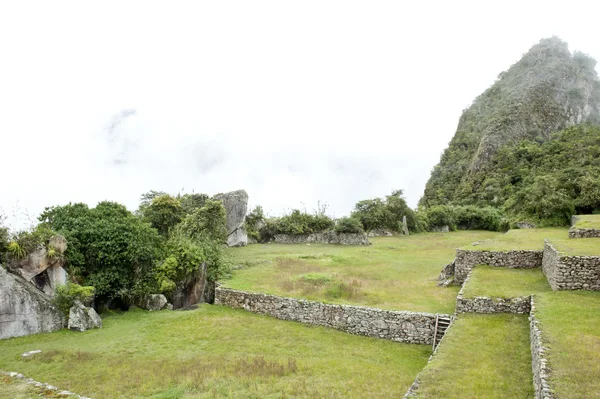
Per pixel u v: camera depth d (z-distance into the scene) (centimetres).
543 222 3800
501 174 7356
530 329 1204
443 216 5897
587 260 1446
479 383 901
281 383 1164
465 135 10188
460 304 1476
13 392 1023
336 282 2214
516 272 1883
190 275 2303
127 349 1523
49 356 1429
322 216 4756
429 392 862
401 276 2466
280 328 1761
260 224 4703
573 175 4359
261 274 2525
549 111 8944
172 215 3278
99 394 1121
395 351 1492
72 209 2158
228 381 1185
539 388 794
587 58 10700
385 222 5266
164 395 1095
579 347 932
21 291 1673
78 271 1952
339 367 1307
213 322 1847
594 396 716
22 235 1812
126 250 2030
